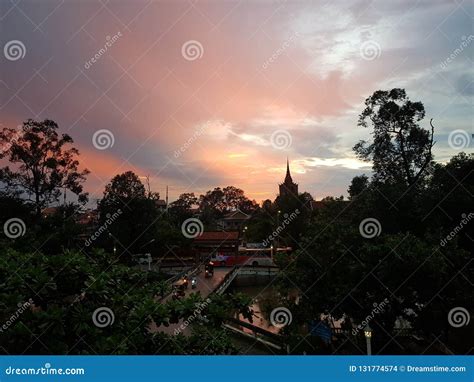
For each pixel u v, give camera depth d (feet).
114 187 71.26
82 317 14.80
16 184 61.72
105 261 18.52
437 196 42.75
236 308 17.61
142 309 16.16
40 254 16.79
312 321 38.68
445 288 35.19
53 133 62.39
